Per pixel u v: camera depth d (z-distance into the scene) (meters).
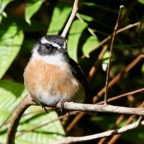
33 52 10.60
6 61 10.92
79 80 10.48
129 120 11.26
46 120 11.06
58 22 10.91
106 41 11.17
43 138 10.90
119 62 13.57
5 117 11.11
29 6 10.88
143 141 11.73
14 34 11.30
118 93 13.26
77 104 8.28
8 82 11.46
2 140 11.06
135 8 12.70
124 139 12.45
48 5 13.43
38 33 13.55
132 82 13.41
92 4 11.46
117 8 12.95
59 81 10.12
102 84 13.36
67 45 10.59
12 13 13.32
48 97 10.19
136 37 12.80
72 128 12.77
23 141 10.90
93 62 12.90
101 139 11.63
